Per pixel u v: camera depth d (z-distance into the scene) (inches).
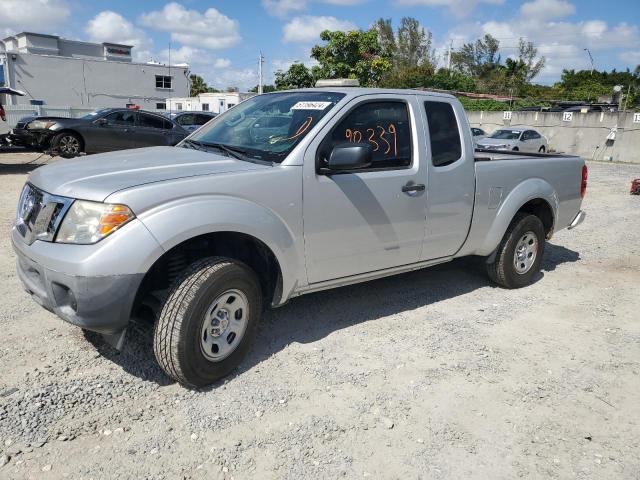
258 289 139.3
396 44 2568.9
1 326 159.8
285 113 160.2
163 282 136.6
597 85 2192.4
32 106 908.0
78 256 114.8
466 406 131.0
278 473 105.1
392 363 149.8
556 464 111.8
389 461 110.2
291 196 139.8
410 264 176.7
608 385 144.0
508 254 206.1
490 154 250.7
